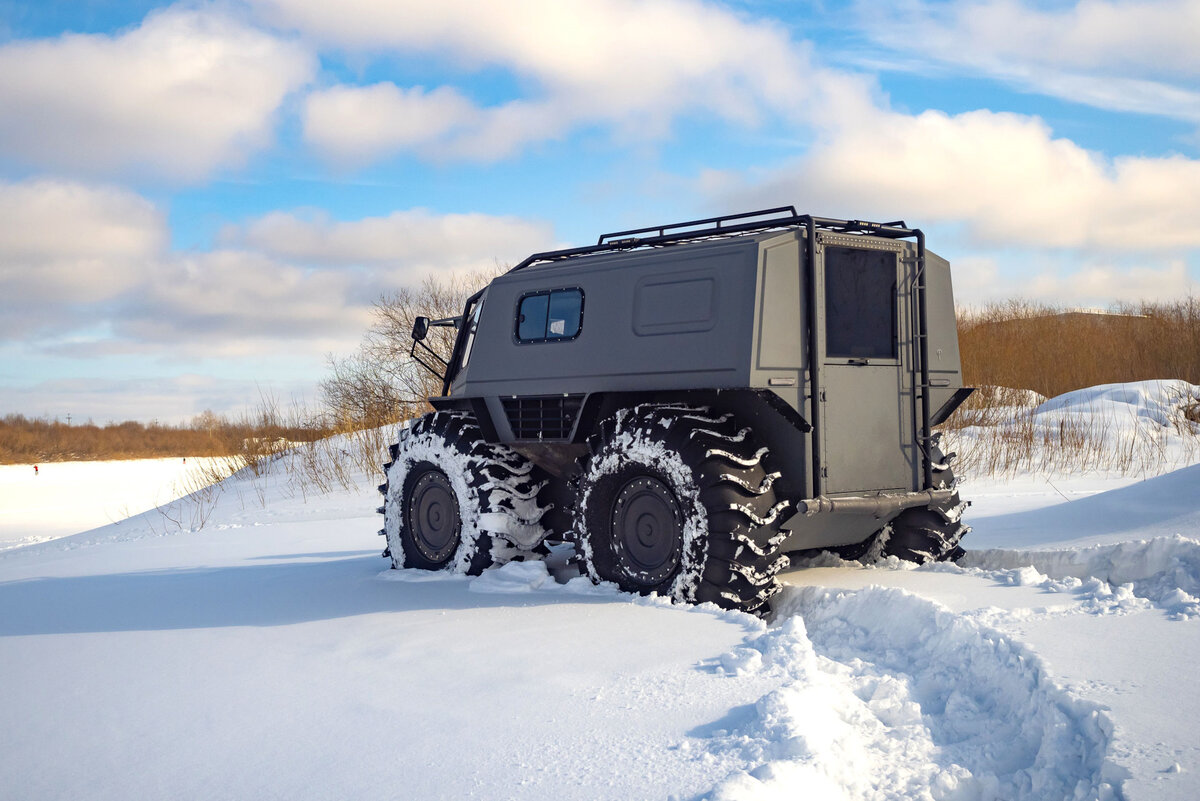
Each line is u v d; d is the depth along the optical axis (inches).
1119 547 228.1
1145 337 866.1
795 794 102.7
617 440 234.8
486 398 281.3
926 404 244.5
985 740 131.4
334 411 772.6
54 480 1513.3
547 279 267.6
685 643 175.2
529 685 152.0
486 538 269.3
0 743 137.3
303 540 406.6
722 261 225.6
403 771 117.9
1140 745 111.8
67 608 249.4
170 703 153.3
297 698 152.1
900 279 244.5
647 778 110.4
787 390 221.1
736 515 213.0
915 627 177.8
